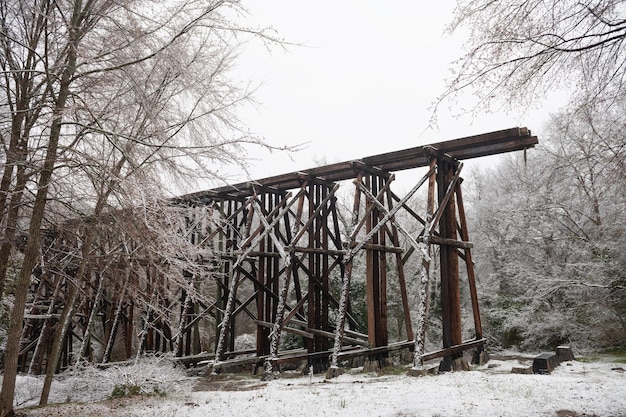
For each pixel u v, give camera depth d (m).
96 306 10.69
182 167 6.71
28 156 6.40
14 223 6.55
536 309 15.27
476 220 21.28
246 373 12.79
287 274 11.30
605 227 13.23
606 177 5.36
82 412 6.61
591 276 13.96
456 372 9.29
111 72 6.57
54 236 9.73
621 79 4.42
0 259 6.48
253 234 12.46
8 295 10.59
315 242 12.77
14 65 6.15
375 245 11.41
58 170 6.75
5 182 6.23
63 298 11.64
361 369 11.53
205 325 19.22
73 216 7.61
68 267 9.77
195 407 7.06
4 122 6.25
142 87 6.75
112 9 6.42
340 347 10.45
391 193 12.37
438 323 19.72
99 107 6.84
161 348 16.48
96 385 8.81
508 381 7.63
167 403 7.47
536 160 15.78
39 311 14.07
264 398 7.57
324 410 6.40
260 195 13.85
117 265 7.97
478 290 18.55
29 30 6.20
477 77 4.50
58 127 6.05
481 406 6.04
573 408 5.75
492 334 16.98
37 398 8.88
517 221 17.59
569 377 8.20
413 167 11.76
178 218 7.06
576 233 15.18
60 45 6.50
